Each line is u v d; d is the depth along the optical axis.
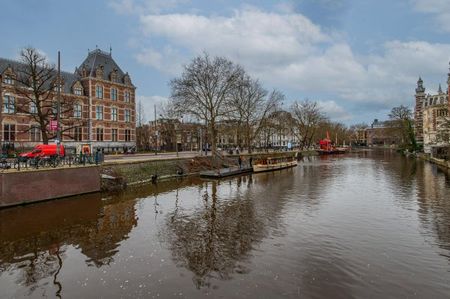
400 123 89.88
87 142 50.09
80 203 21.36
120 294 9.32
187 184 31.08
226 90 46.41
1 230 15.41
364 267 11.01
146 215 18.47
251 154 58.19
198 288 9.60
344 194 24.64
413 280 10.05
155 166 34.47
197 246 13.25
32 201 20.72
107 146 53.38
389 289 9.48
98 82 52.22
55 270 11.05
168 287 9.69
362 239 13.89
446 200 21.55
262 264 11.30
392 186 28.16
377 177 35.12
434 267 11.00
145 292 9.41
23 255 12.41
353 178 34.72
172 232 15.23
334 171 43.06
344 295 9.13
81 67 53.53
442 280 10.05
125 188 28.14
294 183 31.44
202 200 22.84
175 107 46.31
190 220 17.36
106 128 53.34
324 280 10.05
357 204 20.86
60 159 24.08
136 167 31.47
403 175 36.22
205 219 17.53
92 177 24.98
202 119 47.28
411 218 17.17
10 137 41.09
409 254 12.18
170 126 74.00
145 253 12.54
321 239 13.92
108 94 54.06
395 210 19.03
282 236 14.38
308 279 10.12
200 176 37.06
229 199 23.16
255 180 34.28
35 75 32.19
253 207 20.34
